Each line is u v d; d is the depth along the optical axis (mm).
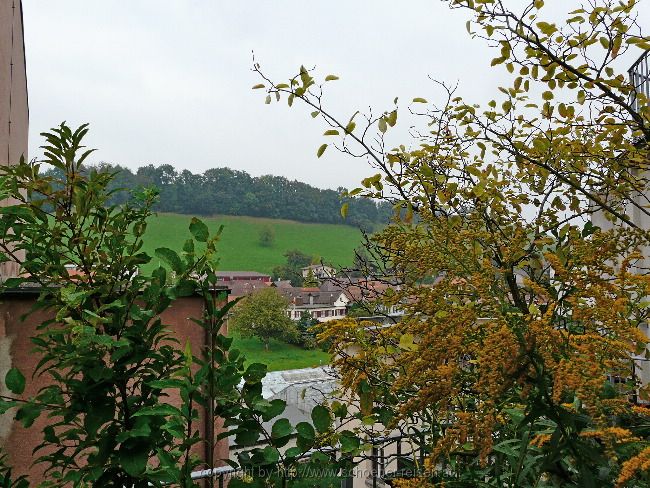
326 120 2164
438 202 2162
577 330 1444
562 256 1680
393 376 1841
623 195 2275
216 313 1832
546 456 1341
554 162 2330
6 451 2771
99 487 1660
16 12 6418
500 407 1387
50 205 1821
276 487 1735
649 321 1692
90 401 1714
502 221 2361
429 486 1252
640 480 1184
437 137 2578
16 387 1690
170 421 1655
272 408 1799
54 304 1815
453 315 1258
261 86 2174
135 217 1930
